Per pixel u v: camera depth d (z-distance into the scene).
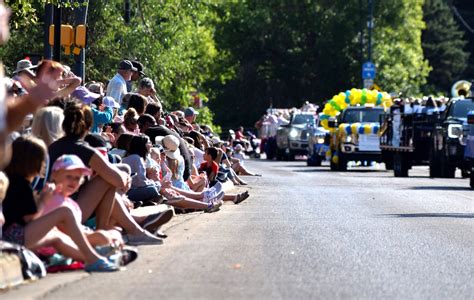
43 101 13.30
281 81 145.38
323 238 24.23
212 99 147.25
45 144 19.66
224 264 19.52
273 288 16.91
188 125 42.31
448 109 56.62
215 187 30.69
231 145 59.53
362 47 136.88
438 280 18.17
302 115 97.50
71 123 20.22
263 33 144.38
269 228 26.41
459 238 24.75
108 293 16.23
